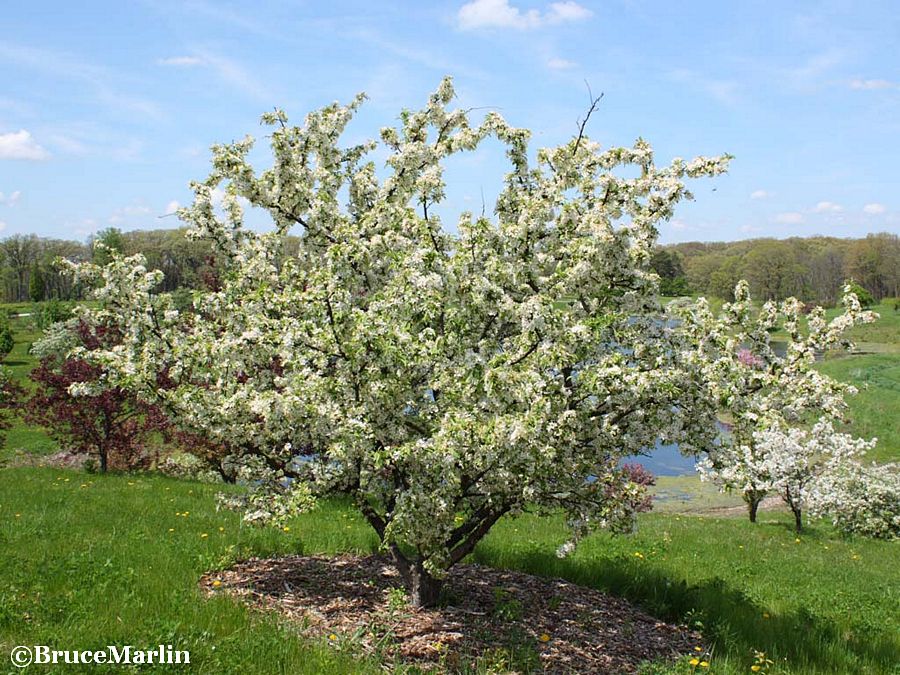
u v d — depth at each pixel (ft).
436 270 23.20
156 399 23.97
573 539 22.94
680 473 93.30
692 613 26.89
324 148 30.71
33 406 62.13
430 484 21.06
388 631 21.49
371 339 21.04
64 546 28.48
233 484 53.88
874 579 38.37
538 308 21.65
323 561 29.73
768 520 67.26
